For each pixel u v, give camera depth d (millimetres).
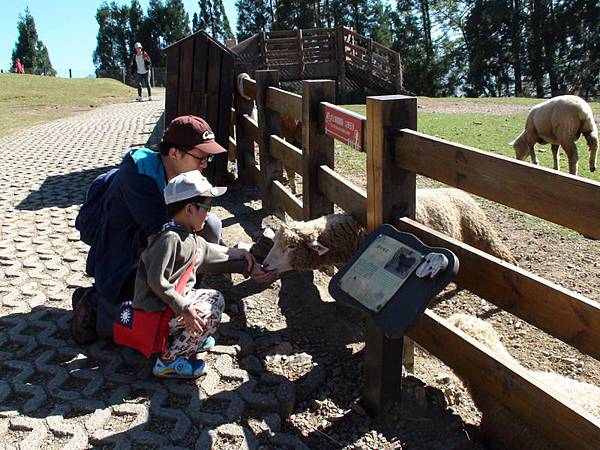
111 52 94750
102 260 3514
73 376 3295
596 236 2016
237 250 3686
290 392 3086
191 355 3367
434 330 2939
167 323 3135
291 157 5324
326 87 4453
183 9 92938
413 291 2514
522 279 2408
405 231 3000
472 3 51625
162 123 12961
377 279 2682
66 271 4742
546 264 5105
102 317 3447
